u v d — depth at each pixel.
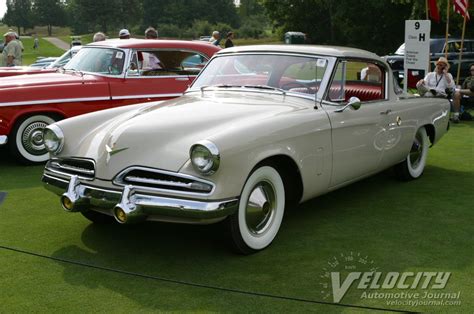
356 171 4.74
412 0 27.91
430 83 10.09
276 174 3.91
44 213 4.87
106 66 7.34
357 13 41.00
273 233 3.98
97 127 4.21
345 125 4.45
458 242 4.11
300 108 4.25
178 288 3.34
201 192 3.37
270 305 3.12
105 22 127.62
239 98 4.47
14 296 3.25
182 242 4.10
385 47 40.91
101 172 3.67
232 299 3.19
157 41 7.62
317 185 4.28
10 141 6.71
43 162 6.94
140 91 7.36
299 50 4.71
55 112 6.87
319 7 46.88
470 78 10.64
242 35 100.50
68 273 3.57
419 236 4.23
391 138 5.15
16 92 6.60
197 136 3.62
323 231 4.34
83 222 4.61
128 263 3.73
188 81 7.71
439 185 5.77
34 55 54.47
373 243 4.08
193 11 118.88
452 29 30.59
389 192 5.48
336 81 4.55
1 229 4.44
